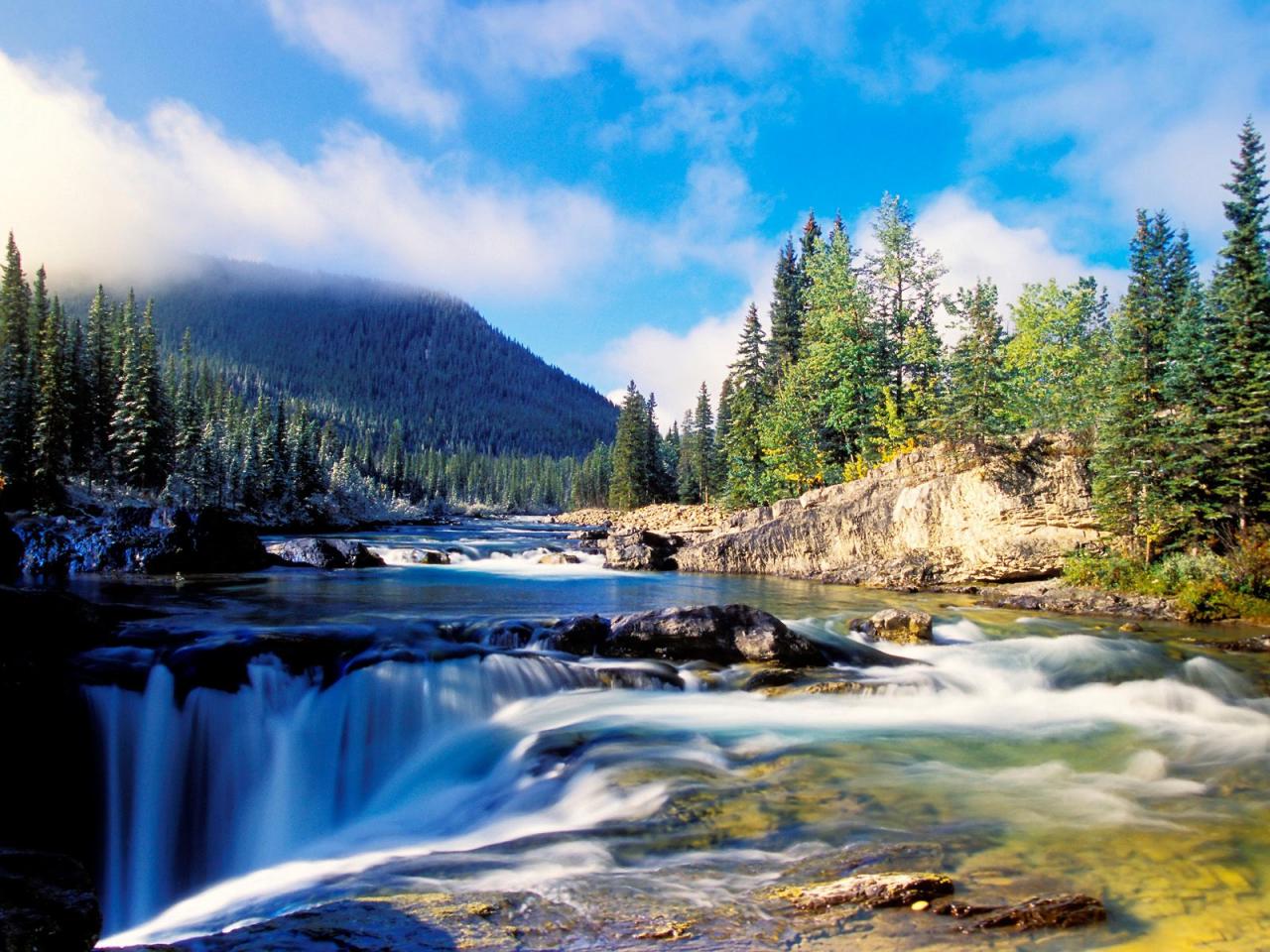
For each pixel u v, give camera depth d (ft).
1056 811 23.80
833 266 154.71
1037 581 85.10
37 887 14.87
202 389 360.69
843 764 28.96
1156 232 126.21
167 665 32.68
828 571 104.17
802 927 15.61
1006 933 15.44
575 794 26.81
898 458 105.19
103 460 214.48
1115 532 80.74
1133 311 83.71
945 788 26.18
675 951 14.52
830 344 145.18
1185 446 76.33
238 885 23.98
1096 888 17.93
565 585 89.51
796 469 149.07
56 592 34.65
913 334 141.08
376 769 35.27
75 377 210.38
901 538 98.84
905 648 51.85
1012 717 38.01
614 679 40.04
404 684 36.42
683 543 128.67
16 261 234.99
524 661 39.50
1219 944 15.19
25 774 27.66
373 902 17.15
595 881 18.43
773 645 44.55
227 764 32.83
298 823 33.04
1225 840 21.22
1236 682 44.65
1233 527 76.69
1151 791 26.23
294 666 35.68
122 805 30.22
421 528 282.56
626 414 314.55
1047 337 161.89
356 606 59.77
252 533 97.76
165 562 85.51
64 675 30.27
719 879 18.44
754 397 187.42
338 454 450.30
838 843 20.98
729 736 32.68
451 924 15.79
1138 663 47.98
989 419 93.81
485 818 27.50
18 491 170.19
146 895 29.76
